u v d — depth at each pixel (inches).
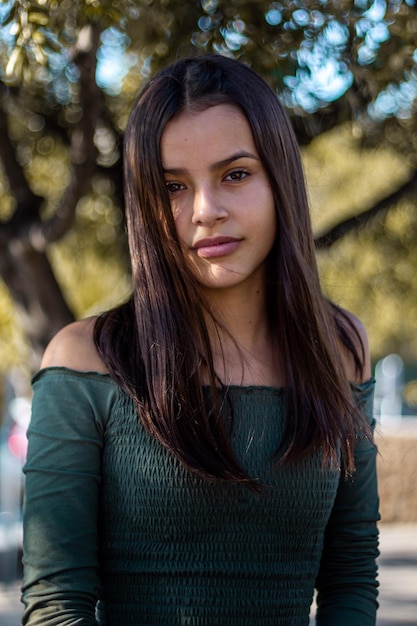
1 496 319.9
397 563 299.4
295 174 71.9
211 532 66.1
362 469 76.3
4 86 227.3
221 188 68.7
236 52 158.4
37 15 120.5
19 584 271.6
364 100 200.4
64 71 219.9
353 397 76.9
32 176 304.0
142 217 69.0
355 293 341.4
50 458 66.3
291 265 70.9
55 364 68.4
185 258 69.1
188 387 66.9
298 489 68.0
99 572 68.1
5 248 263.9
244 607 66.1
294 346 71.6
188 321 68.6
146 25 175.2
